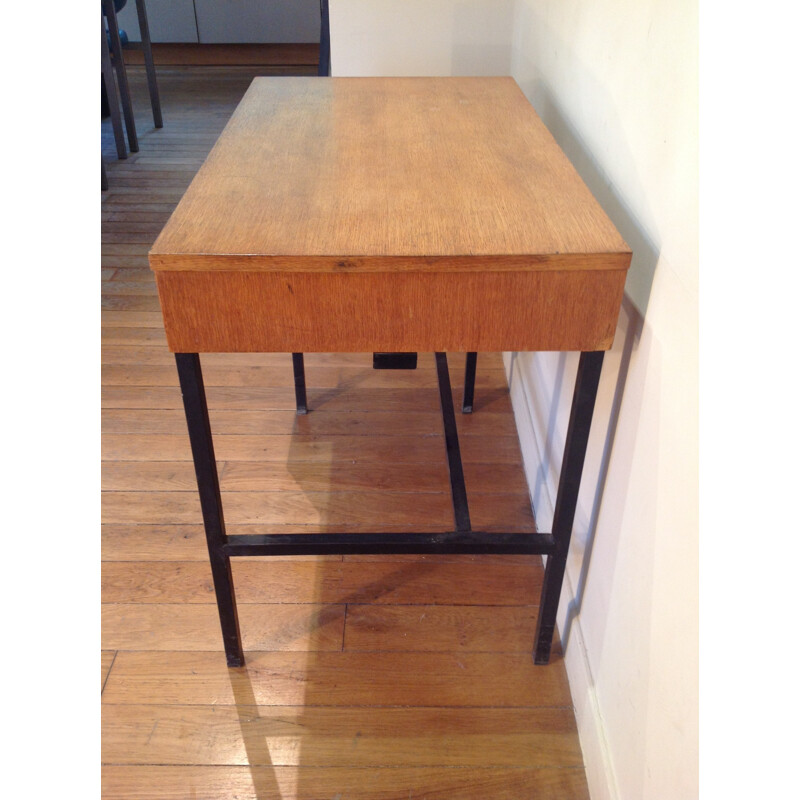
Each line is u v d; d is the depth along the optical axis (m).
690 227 0.88
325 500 1.83
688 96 0.88
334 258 0.94
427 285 0.98
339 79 1.77
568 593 1.46
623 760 1.13
